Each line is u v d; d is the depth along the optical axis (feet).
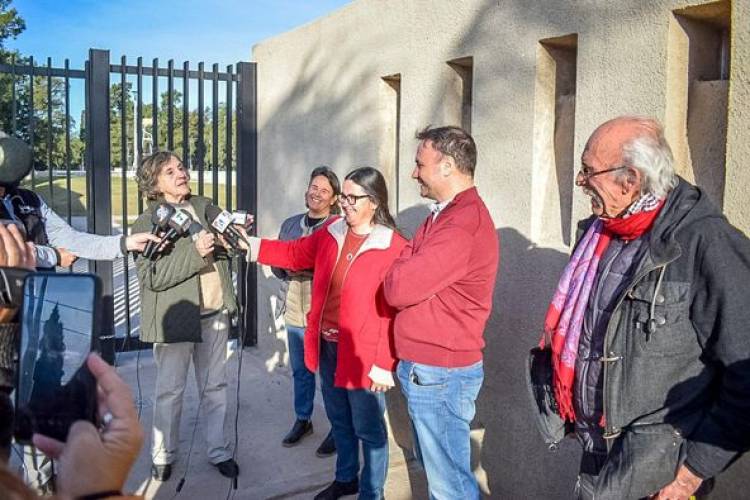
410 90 13.23
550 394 7.75
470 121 12.57
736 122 7.74
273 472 13.05
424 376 9.02
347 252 11.19
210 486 12.42
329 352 11.48
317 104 16.62
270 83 18.90
